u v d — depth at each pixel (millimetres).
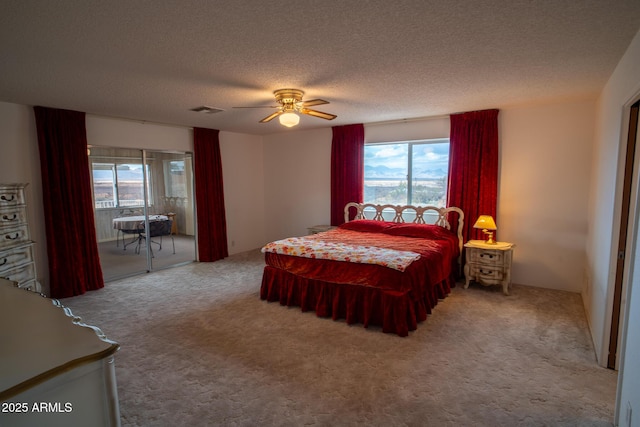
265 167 6906
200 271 5281
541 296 4043
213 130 5844
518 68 2779
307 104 3518
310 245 3893
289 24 1982
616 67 2699
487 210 4512
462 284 4508
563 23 1982
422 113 4676
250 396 2225
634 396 1609
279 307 3797
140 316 3549
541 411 2049
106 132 4617
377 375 2443
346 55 2475
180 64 2629
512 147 4422
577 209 4109
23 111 3904
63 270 4145
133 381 2400
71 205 4172
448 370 2500
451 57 2535
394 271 3119
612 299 2467
